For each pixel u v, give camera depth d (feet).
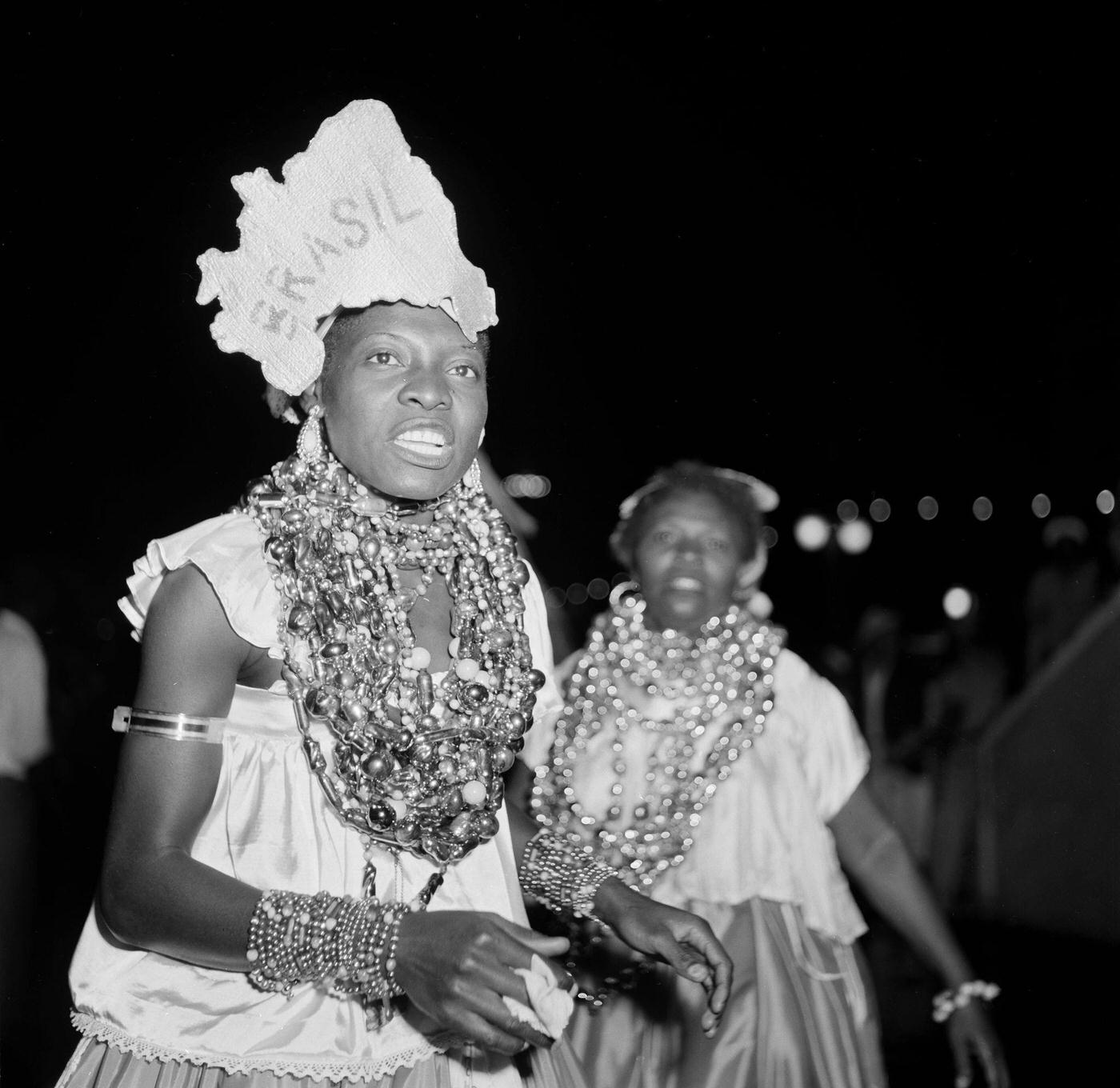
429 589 7.01
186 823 6.24
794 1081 9.75
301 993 6.42
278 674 6.50
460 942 5.80
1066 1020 17.52
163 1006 6.36
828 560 36.96
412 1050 6.50
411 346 6.55
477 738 6.69
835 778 10.96
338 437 6.61
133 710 6.33
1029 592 27.43
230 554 6.39
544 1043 5.81
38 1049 14.07
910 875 11.13
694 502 10.94
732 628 10.84
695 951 7.14
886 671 27.25
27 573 23.84
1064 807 21.12
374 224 6.57
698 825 10.38
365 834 6.55
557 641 11.52
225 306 6.65
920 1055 16.49
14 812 14.30
